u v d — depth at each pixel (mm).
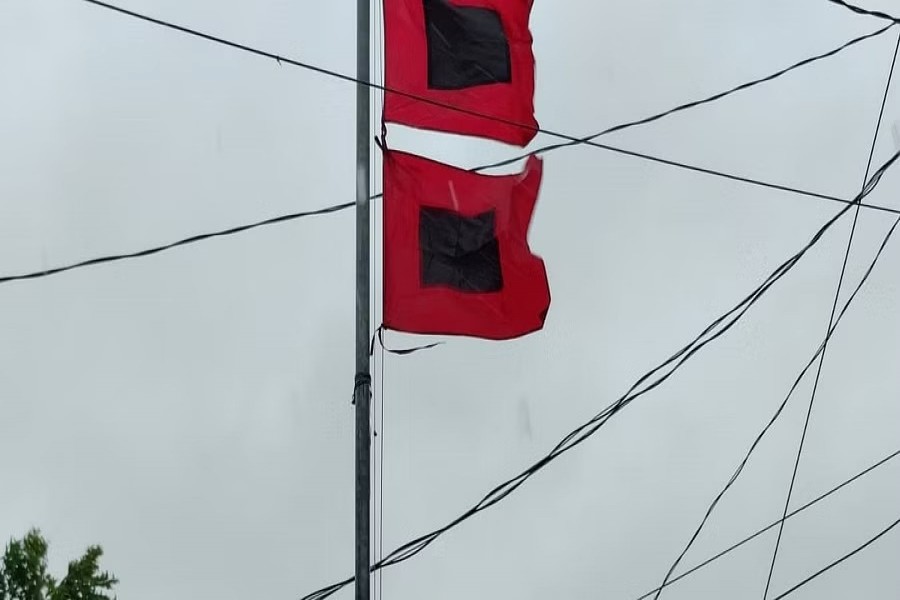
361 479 7867
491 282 8633
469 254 8641
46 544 12156
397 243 8523
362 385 8117
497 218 8789
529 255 8836
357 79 8789
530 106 9148
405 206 8617
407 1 9117
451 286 8523
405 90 8891
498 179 8938
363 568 7660
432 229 8633
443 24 9117
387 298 8438
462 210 8742
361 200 8625
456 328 8422
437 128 8875
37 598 11906
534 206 8992
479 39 9156
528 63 9258
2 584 11836
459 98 8969
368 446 7980
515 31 9281
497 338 8523
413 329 8391
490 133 8977
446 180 8781
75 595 12086
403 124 8812
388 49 8969
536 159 9109
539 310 8734
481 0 9273
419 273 8500
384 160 8664
